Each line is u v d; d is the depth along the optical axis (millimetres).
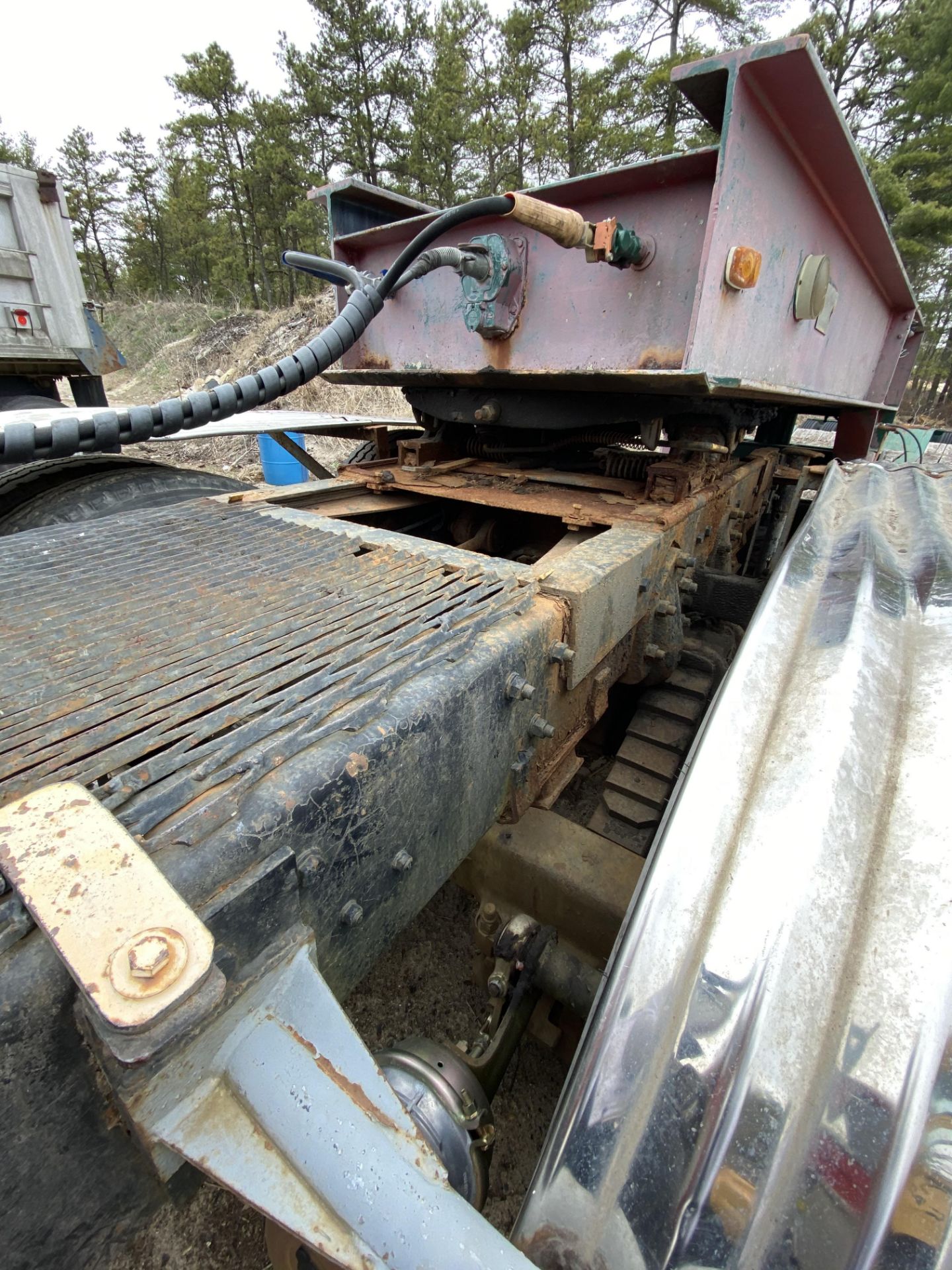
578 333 2000
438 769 880
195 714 786
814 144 1800
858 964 628
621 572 1407
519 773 1174
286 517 1698
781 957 628
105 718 767
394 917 875
